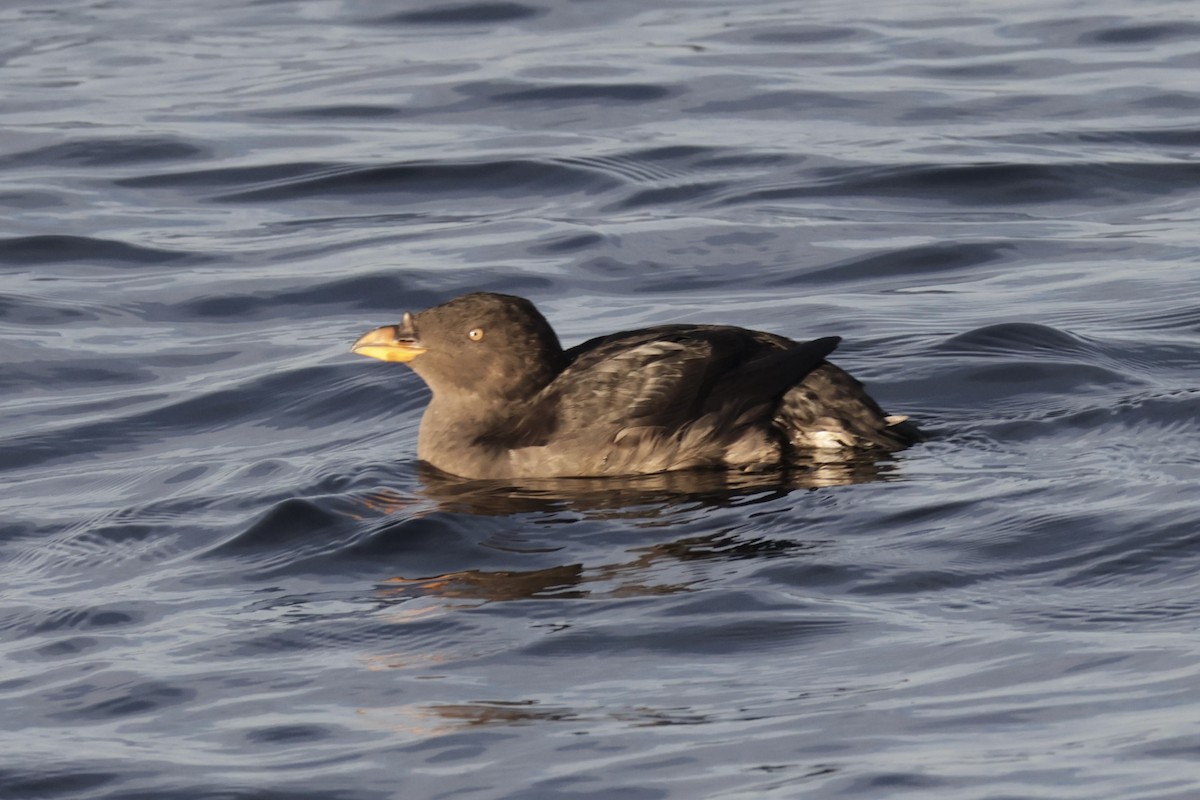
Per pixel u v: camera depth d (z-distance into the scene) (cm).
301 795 921
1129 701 952
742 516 1308
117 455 1644
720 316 1930
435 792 914
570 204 2381
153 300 2086
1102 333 1752
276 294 2089
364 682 1058
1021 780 877
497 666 1069
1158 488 1273
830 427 1436
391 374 1781
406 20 3403
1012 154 2461
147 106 2867
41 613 1216
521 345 1505
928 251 2119
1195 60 2884
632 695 1016
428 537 1302
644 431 1444
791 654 1059
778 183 2409
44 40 3312
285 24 3416
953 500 1293
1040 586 1134
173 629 1166
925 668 1023
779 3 3431
